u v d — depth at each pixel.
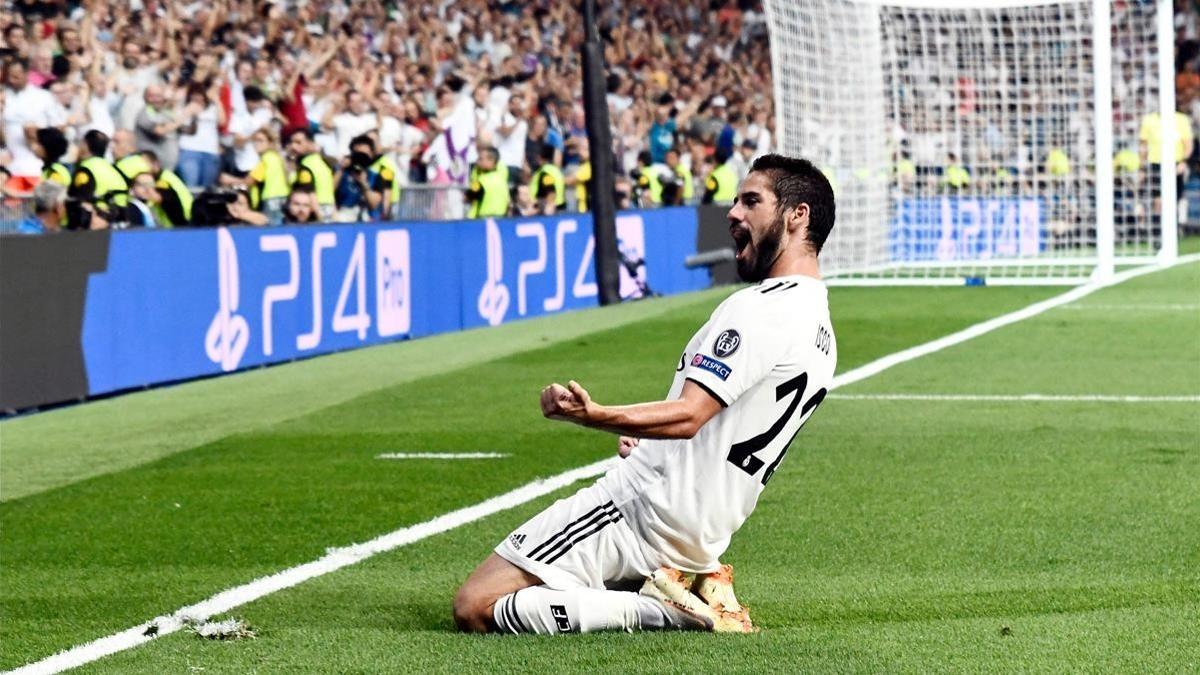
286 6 39.00
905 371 23.52
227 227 24.73
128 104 30.95
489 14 47.31
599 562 10.09
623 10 53.56
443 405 21.16
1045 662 9.55
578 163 42.16
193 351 24.05
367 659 9.79
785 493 15.09
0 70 28.88
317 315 26.80
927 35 49.75
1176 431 18.31
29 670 9.88
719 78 55.44
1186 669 9.40
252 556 13.03
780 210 9.88
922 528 13.60
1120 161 54.25
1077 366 23.89
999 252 44.66
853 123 40.84
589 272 35.44
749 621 10.28
